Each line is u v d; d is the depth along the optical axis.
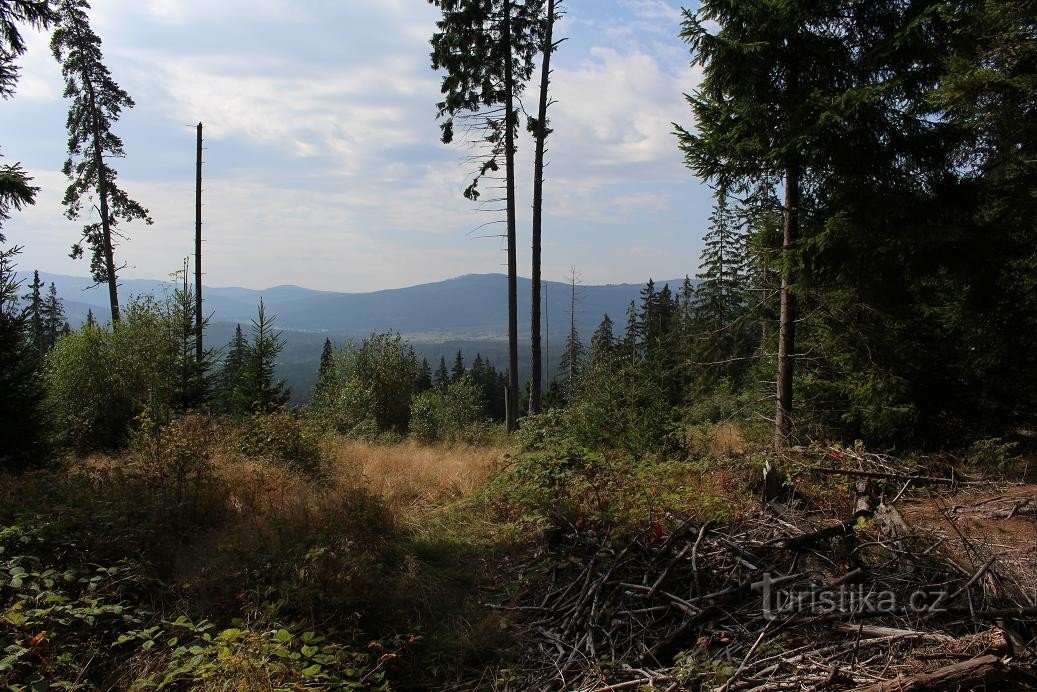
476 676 3.93
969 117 7.99
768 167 8.02
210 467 6.73
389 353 23.77
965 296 8.26
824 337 9.15
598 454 7.67
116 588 4.12
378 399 22.14
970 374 8.77
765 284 9.77
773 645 3.58
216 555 4.76
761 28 7.63
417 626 4.24
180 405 13.89
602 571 4.98
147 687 3.29
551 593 4.87
